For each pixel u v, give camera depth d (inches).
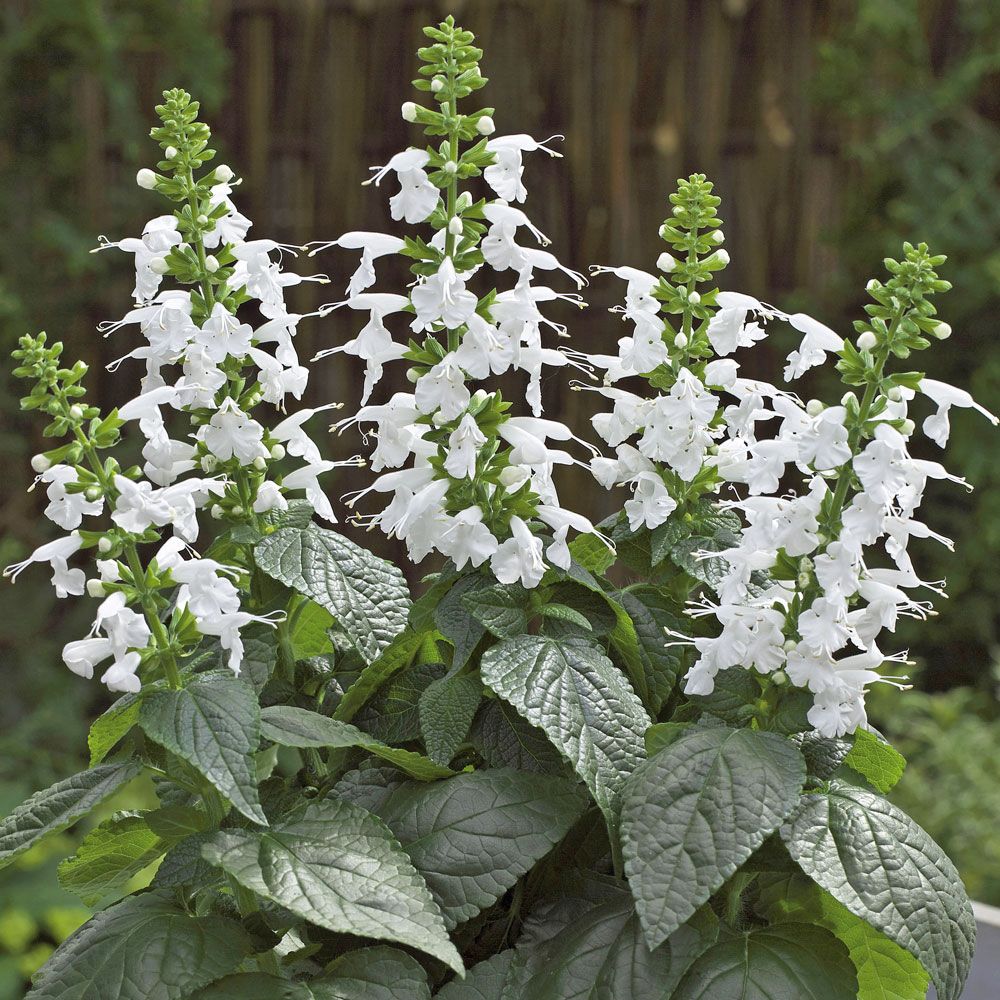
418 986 31.3
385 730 33.8
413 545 32.9
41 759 82.4
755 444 31.4
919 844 31.2
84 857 33.6
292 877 30.6
